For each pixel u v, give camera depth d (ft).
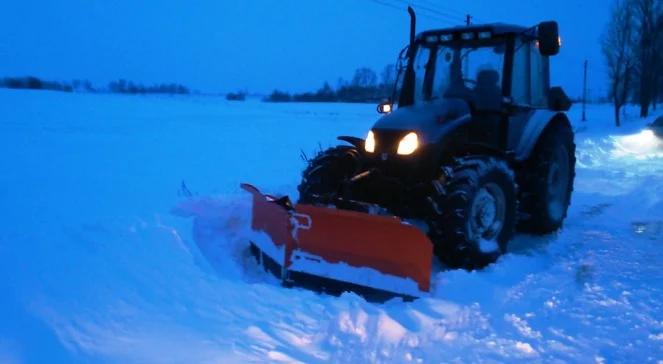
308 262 13.79
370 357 9.70
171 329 10.43
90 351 9.46
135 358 9.28
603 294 12.94
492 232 15.58
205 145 46.37
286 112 108.68
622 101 86.17
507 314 11.67
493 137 17.38
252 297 12.26
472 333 10.77
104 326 10.37
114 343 9.81
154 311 11.18
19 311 10.41
